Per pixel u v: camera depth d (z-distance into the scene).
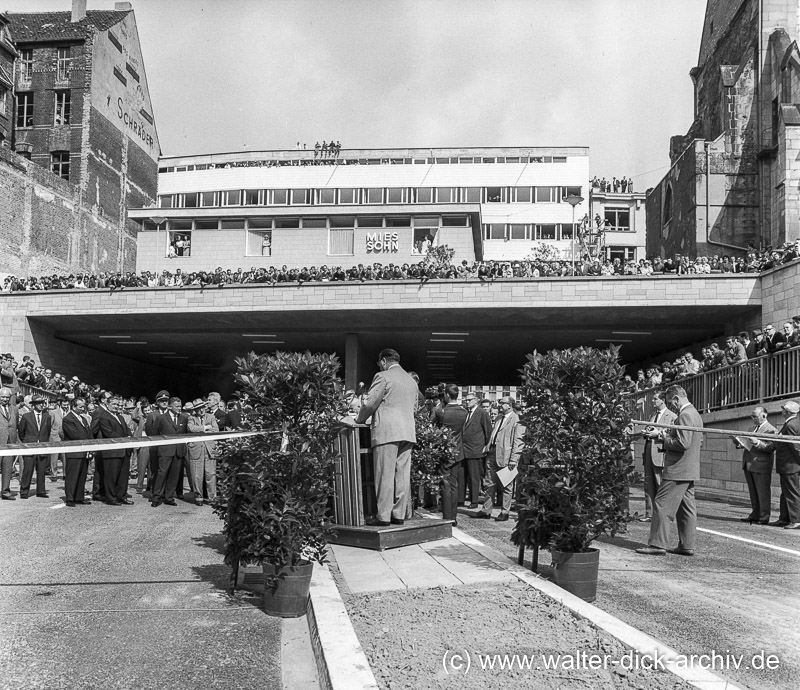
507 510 12.37
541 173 66.38
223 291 33.88
